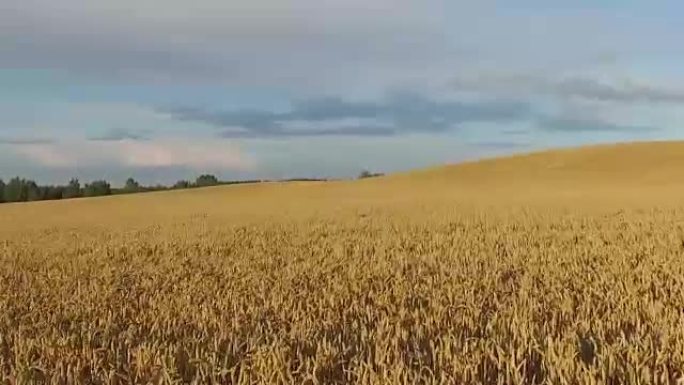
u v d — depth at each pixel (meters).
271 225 29.34
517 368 5.62
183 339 7.21
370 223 28.44
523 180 67.81
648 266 12.85
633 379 5.42
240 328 7.94
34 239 26.61
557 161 76.06
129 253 19.64
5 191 123.44
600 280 11.34
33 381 6.06
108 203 65.38
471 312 8.32
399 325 7.43
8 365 6.64
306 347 6.77
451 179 72.31
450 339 6.55
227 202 59.69
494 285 11.13
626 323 7.73
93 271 15.53
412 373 5.65
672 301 9.20
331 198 59.12
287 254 17.66
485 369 5.83
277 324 8.12
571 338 6.58
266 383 5.61
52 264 17.22
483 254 16.02
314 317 8.41
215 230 27.61
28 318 9.41
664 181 59.91
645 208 32.53
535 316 8.12
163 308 9.59
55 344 7.07
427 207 39.69
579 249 16.48
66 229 32.75
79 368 6.30
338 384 5.68
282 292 10.72
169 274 14.13
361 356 6.02
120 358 6.57
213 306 9.67
